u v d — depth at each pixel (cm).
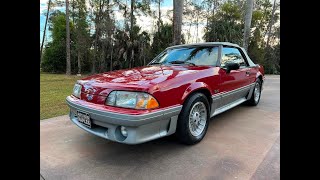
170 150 266
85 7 2138
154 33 2131
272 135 311
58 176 214
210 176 210
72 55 2250
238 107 477
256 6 2716
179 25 807
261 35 2366
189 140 271
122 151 266
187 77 267
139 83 231
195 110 280
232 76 350
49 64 2355
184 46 387
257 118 392
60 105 521
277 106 486
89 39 2094
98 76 285
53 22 2389
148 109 221
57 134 321
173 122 247
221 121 376
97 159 248
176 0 799
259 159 241
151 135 231
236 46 405
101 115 228
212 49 353
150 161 241
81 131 334
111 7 2058
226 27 2244
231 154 253
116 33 1988
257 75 462
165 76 256
